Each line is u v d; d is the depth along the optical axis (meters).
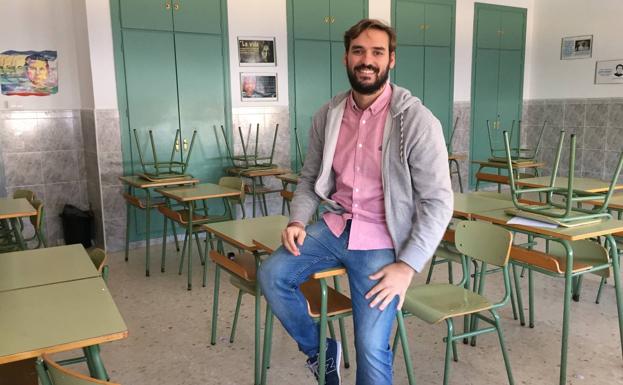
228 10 5.12
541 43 7.42
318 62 5.70
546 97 7.43
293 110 5.63
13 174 4.70
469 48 6.92
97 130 4.61
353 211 1.70
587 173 7.03
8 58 4.57
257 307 2.34
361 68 1.61
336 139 1.76
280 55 5.47
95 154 4.69
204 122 5.14
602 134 6.82
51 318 1.45
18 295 1.63
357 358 1.66
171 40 4.85
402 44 6.33
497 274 3.92
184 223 3.82
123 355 2.71
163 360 2.65
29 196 3.64
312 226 1.79
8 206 3.25
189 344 2.83
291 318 1.80
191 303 3.43
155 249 4.79
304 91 5.67
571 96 7.12
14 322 1.42
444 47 6.68
